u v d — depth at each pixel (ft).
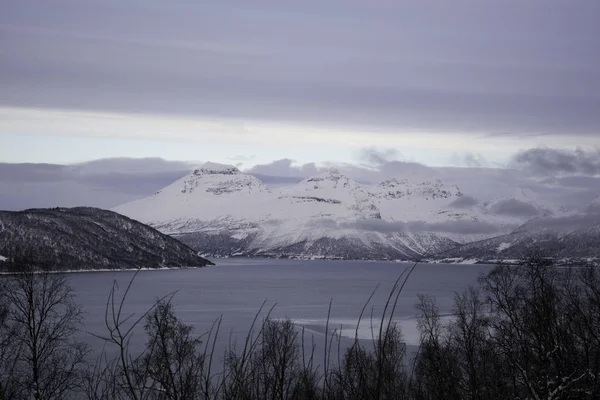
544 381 51.06
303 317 378.94
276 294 626.64
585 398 56.65
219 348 153.48
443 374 47.21
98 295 519.19
